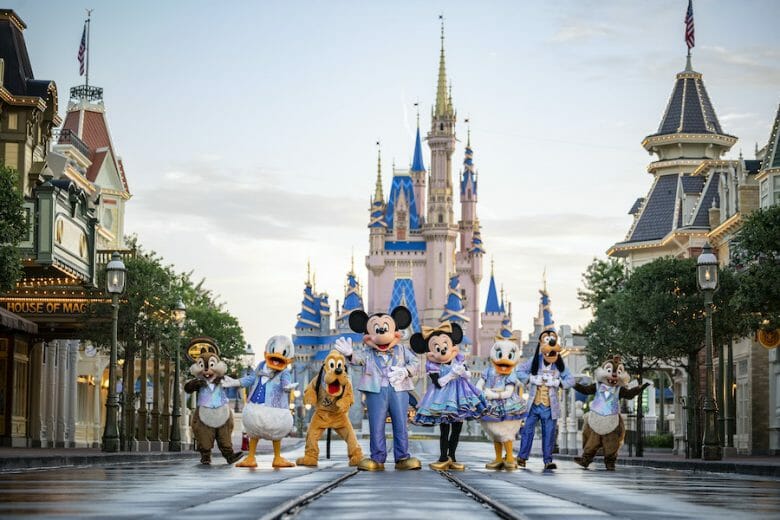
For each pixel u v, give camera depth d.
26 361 59.34
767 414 64.50
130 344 57.38
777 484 26.47
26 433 59.75
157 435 64.25
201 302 97.81
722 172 76.62
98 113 85.00
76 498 17.27
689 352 57.44
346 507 15.88
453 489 21.33
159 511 14.82
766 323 48.97
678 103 91.56
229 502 16.62
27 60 54.94
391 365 33.03
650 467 43.66
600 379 38.06
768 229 45.72
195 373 37.53
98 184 81.44
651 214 90.94
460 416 33.25
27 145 52.62
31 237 44.44
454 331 33.94
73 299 55.28
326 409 33.78
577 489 22.25
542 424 37.06
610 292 93.25
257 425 33.25
